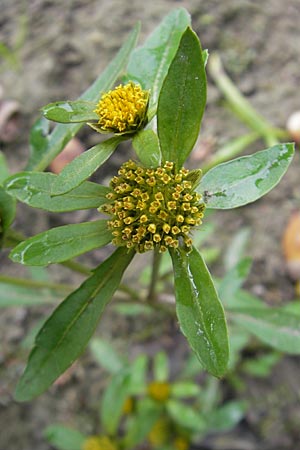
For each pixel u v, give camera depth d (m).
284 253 0.29
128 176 0.13
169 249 0.13
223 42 0.33
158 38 0.16
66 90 0.31
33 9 0.34
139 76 0.16
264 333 0.19
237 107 0.31
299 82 0.32
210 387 0.26
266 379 0.27
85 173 0.12
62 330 0.14
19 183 0.14
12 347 0.28
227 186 0.13
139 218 0.13
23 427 0.27
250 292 0.28
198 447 0.26
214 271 0.29
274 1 0.34
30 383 0.14
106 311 0.29
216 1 0.33
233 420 0.25
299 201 0.30
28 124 0.31
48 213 0.29
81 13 0.33
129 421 0.25
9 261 0.29
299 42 0.33
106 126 0.13
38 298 0.22
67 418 0.27
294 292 0.28
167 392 0.24
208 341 0.13
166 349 0.28
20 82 0.32
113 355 0.25
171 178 0.13
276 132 0.31
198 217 0.13
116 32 0.32
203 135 0.31
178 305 0.13
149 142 0.13
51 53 0.32
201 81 0.13
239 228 0.30
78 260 0.29
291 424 0.26
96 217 0.29
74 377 0.28
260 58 0.33
